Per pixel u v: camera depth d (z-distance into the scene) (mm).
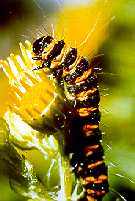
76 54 129
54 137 130
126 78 249
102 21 228
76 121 128
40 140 130
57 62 128
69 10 216
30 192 133
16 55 130
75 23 204
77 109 128
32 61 130
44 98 129
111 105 236
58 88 129
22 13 282
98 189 128
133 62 250
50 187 134
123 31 251
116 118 231
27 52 130
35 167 136
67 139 129
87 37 143
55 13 212
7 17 296
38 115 129
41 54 129
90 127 128
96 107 128
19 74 130
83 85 128
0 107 132
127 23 252
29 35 141
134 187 193
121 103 237
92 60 144
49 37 129
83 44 141
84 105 128
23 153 134
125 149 213
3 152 133
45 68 129
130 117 233
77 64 128
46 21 146
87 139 128
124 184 195
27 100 130
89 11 221
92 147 128
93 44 152
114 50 247
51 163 134
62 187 129
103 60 246
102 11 226
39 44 129
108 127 143
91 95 128
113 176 193
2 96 131
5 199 205
